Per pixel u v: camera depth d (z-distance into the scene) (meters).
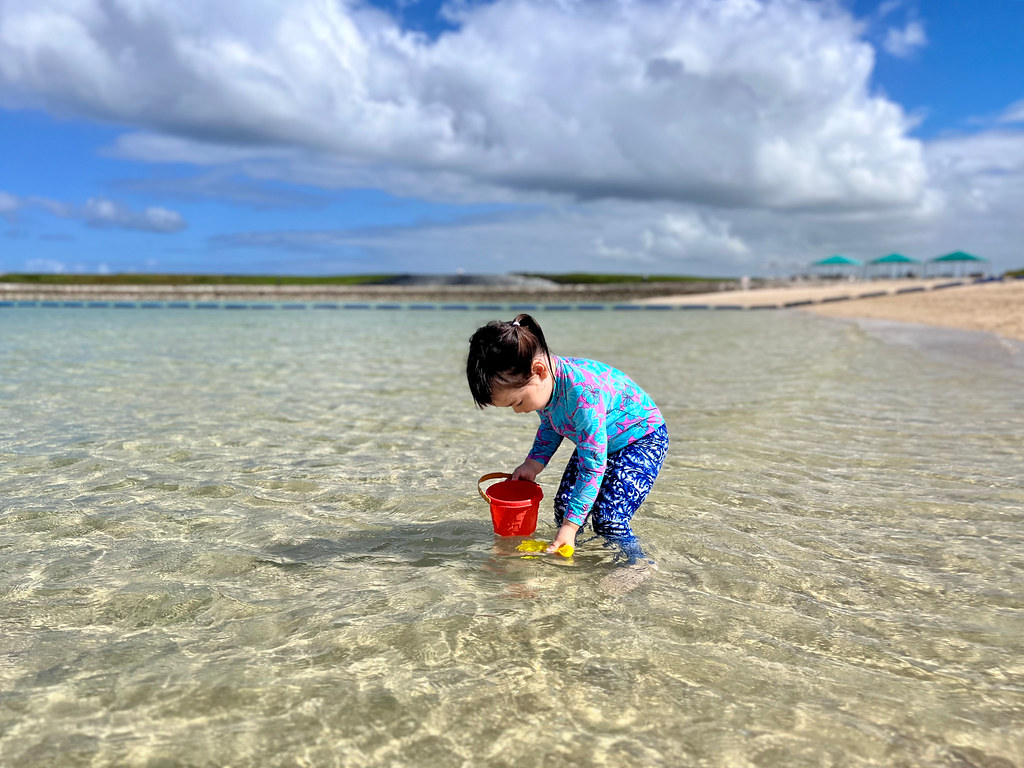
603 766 1.41
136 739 1.47
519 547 2.65
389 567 2.45
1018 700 1.66
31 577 2.34
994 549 2.66
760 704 1.63
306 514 3.03
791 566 2.49
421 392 6.46
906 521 2.98
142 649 1.86
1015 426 4.82
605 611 2.11
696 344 12.24
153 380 7.04
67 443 4.27
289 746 1.46
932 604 2.19
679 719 1.57
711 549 2.64
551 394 2.51
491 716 1.57
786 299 35.12
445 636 1.93
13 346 10.73
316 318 22.22
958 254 63.09
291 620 2.03
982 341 11.28
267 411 5.41
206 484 3.45
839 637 1.97
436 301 44.88
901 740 1.50
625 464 2.70
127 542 2.68
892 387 6.64
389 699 1.63
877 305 25.31
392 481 3.55
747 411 5.50
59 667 1.76
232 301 40.66
